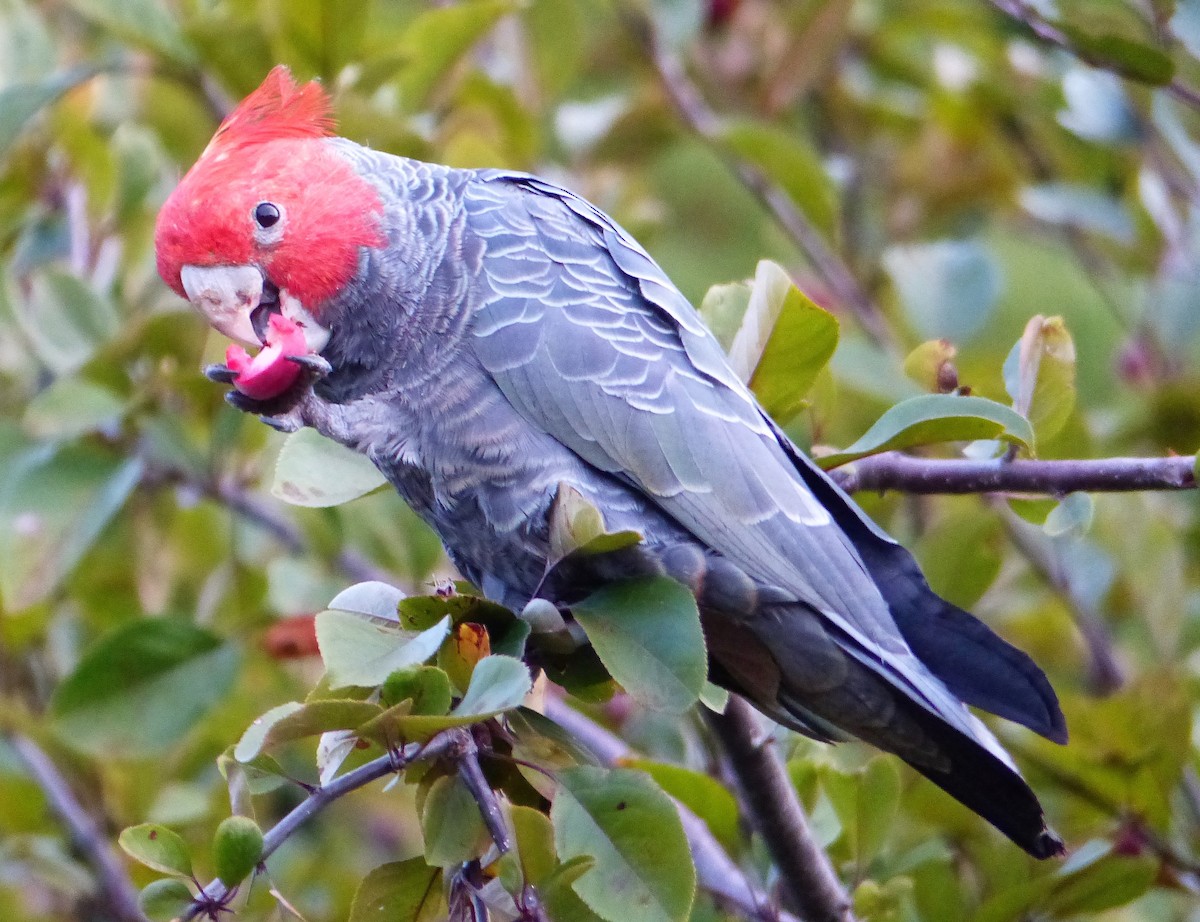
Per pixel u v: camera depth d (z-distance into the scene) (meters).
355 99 7.79
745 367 6.43
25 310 8.52
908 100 10.83
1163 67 7.02
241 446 8.31
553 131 10.03
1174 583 8.04
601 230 6.62
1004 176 10.48
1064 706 7.16
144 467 8.04
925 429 5.86
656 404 6.22
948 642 6.30
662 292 6.47
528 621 5.40
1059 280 12.59
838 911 6.53
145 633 7.33
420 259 6.47
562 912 5.07
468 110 9.04
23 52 9.15
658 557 6.11
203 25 8.11
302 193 6.49
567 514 5.44
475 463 6.29
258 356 6.05
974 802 6.34
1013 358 6.61
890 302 10.30
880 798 6.52
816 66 10.02
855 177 10.63
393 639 5.11
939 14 10.29
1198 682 7.75
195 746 8.48
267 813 8.79
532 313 6.33
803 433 7.72
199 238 6.50
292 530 8.38
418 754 4.83
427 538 8.24
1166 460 5.85
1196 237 9.15
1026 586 8.72
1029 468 6.05
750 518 6.16
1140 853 7.00
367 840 9.22
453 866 5.07
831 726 6.55
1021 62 10.13
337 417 6.27
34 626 8.47
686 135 10.30
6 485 7.74
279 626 8.01
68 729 7.21
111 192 8.84
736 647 6.32
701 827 6.78
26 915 8.49
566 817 5.09
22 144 9.06
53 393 7.79
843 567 6.23
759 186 9.80
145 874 6.21
